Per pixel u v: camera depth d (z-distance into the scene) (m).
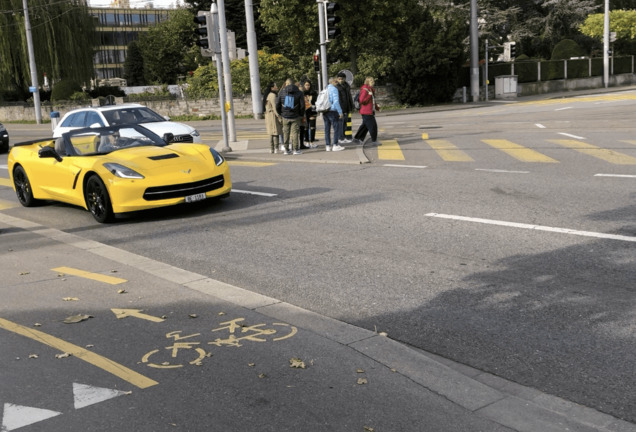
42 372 4.59
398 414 3.79
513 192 10.16
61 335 5.28
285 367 4.47
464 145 16.97
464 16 53.62
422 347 4.83
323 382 4.22
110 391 4.25
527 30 58.97
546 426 3.61
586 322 5.05
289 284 6.44
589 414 3.74
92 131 11.20
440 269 6.57
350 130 19.00
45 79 56.81
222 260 7.48
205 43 18.61
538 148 15.38
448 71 40.31
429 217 8.83
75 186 10.58
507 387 4.14
